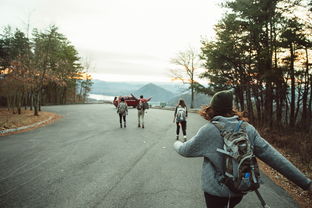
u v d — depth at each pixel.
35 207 3.69
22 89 21.69
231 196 1.62
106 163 6.25
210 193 1.67
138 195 4.19
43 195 4.14
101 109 29.20
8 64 20.08
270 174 5.64
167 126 14.35
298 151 7.81
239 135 1.63
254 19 13.41
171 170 5.70
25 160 6.47
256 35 13.55
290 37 12.56
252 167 1.57
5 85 20.30
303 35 12.84
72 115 21.12
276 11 12.82
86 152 7.49
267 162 1.64
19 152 7.41
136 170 5.67
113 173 5.42
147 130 12.52
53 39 20.94
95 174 5.34
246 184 1.53
